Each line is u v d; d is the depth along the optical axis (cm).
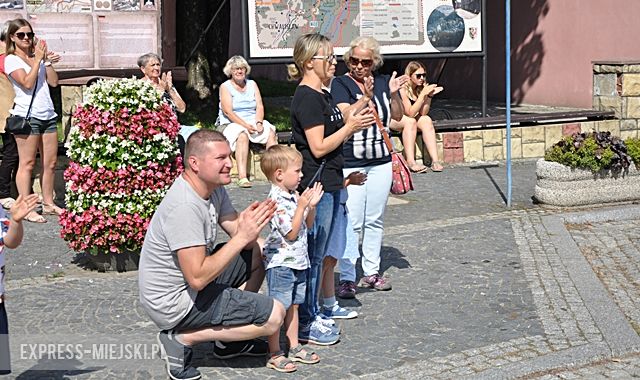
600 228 936
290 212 549
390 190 694
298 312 588
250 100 1162
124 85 761
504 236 880
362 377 536
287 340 566
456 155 1336
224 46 1633
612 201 1017
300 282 558
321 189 555
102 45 1217
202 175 505
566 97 1852
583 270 761
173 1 1780
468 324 630
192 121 1520
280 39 1277
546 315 646
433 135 1270
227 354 563
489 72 2041
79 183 757
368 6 1336
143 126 761
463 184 1162
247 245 552
